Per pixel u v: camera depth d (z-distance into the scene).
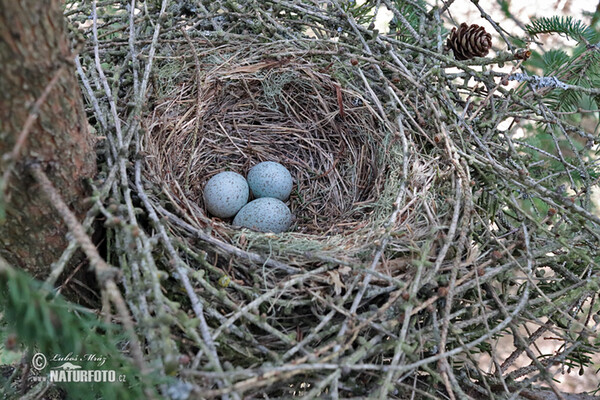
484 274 1.07
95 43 1.27
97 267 0.68
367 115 1.54
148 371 0.68
